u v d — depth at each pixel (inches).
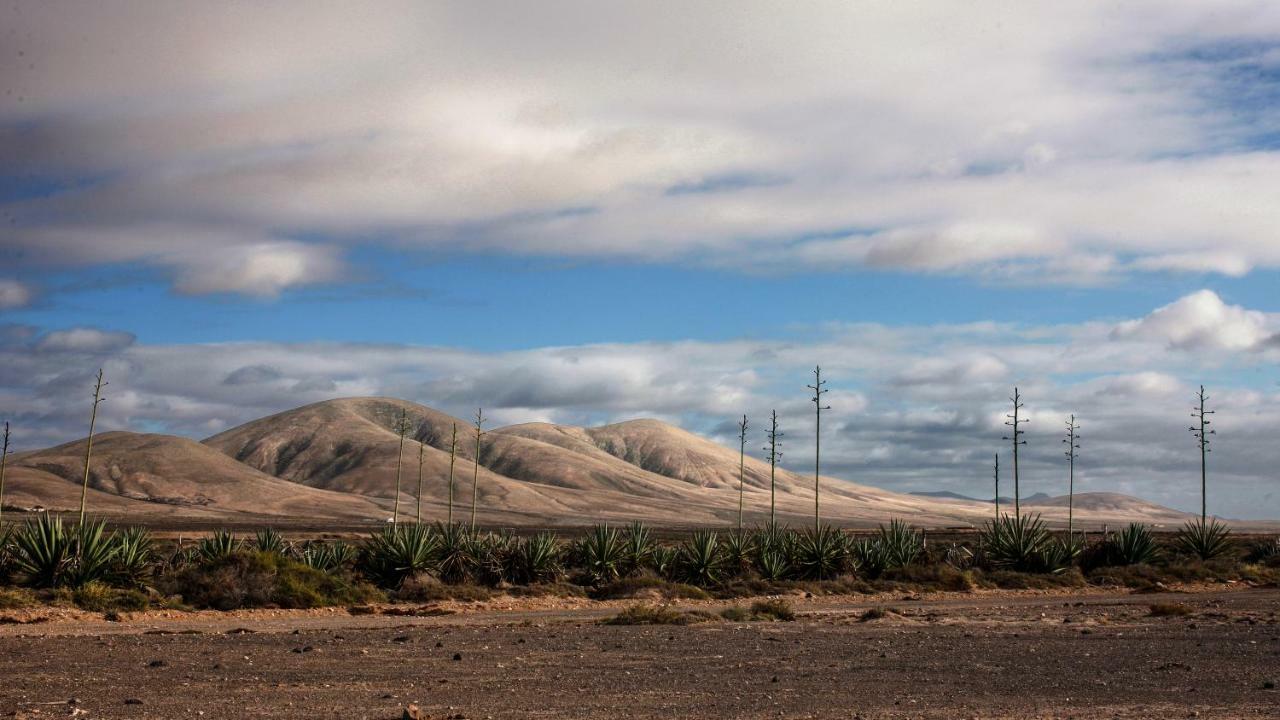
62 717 506.9
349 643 842.2
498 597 1406.3
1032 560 1911.9
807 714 541.3
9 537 1291.8
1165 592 1708.9
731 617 1145.4
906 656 798.5
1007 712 550.6
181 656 746.2
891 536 1966.0
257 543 1576.0
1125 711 554.6
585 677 674.2
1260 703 583.8
